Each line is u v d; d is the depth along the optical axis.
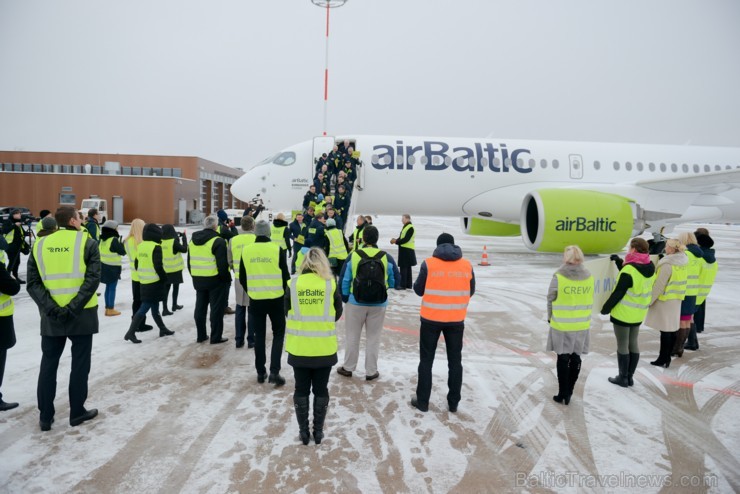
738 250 23.06
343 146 13.95
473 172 14.54
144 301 6.12
